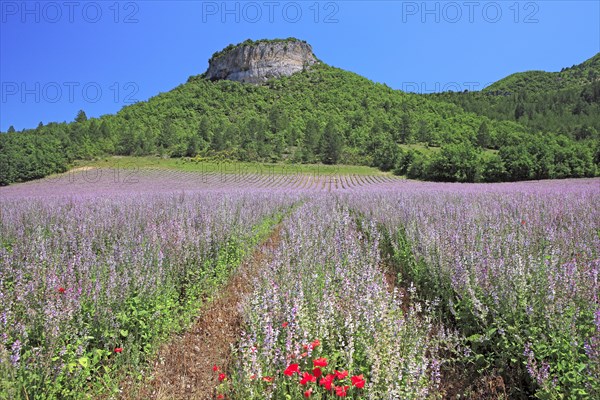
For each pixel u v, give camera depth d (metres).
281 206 17.05
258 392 3.16
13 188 44.69
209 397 3.57
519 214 8.97
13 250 6.11
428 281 5.82
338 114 136.00
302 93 153.50
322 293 4.53
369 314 3.75
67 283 4.50
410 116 128.25
